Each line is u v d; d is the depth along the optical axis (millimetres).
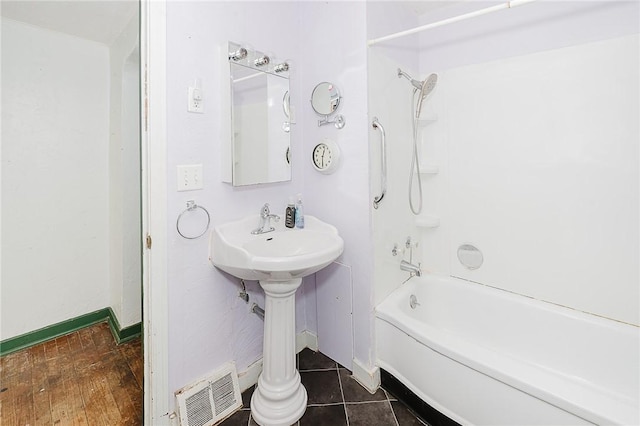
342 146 1609
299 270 1200
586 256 1503
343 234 1656
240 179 1431
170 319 1264
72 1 1707
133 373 1770
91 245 2252
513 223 1709
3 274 1931
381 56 1592
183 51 1248
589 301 1506
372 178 1550
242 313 1563
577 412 961
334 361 1797
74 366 1829
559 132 1537
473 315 1805
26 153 1966
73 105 2115
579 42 1460
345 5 1541
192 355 1353
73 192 2156
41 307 2074
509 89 1671
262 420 1358
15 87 1905
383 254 1671
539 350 1583
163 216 1212
